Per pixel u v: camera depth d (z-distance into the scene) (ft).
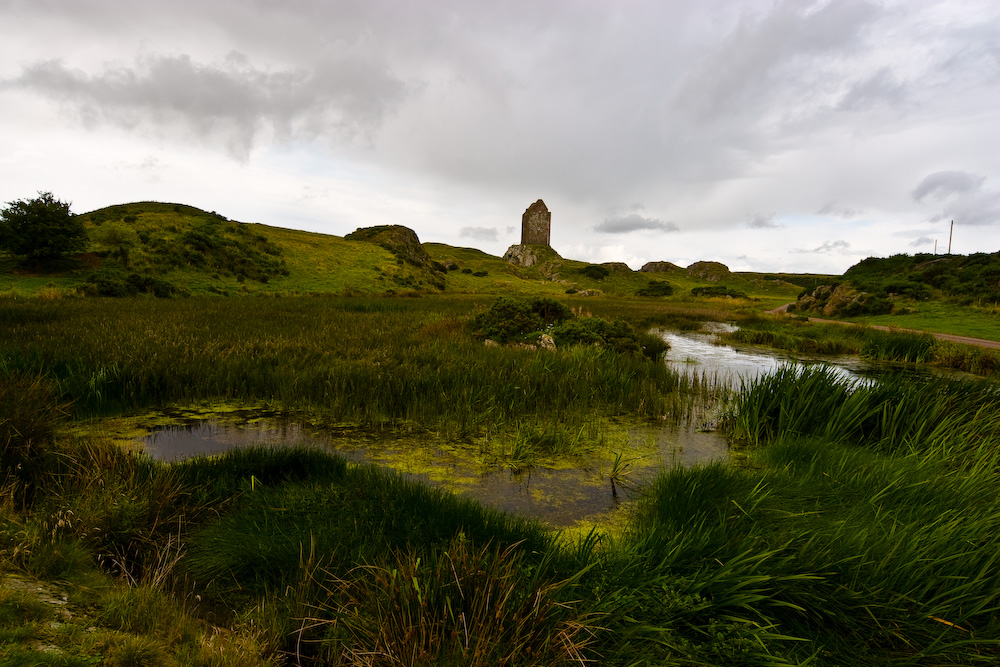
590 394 26.45
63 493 11.63
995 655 7.88
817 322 87.81
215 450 17.81
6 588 6.67
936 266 113.60
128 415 21.48
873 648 8.20
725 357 48.60
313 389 24.54
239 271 138.00
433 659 6.63
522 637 7.05
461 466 17.13
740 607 8.73
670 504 12.35
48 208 106.11
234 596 9.12
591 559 9.88
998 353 45.29
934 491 12.97
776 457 17.04
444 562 8.58
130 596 7.50
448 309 83.97
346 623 7.49
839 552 9.87
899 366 45.80
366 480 13.16
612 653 7.47
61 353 26.86
